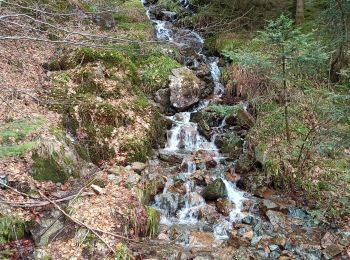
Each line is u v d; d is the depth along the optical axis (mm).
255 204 7246
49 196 5895
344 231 6547
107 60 9945
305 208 7160
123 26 12586
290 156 7879
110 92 8977
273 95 9359
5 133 6367
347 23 9352
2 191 5559
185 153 8742
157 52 11406
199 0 15031
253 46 11250
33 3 10289
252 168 8188
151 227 6234
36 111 7688
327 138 7637
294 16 12875
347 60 9883
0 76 8242
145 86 10281
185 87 10234
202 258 5742
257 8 13727
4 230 5141
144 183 7109
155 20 14773
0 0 7492
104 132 7992
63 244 5199
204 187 7660
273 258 5875
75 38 10594
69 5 11711
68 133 7699
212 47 12633
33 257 4996
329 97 7090
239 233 6445
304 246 6164
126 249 5379
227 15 13430
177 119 9797
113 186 6562
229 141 8969
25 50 9617
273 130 8695
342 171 7684
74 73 9148
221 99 10500
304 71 8844
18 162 6074
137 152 8000
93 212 5746
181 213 6953
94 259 5059
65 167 6555
